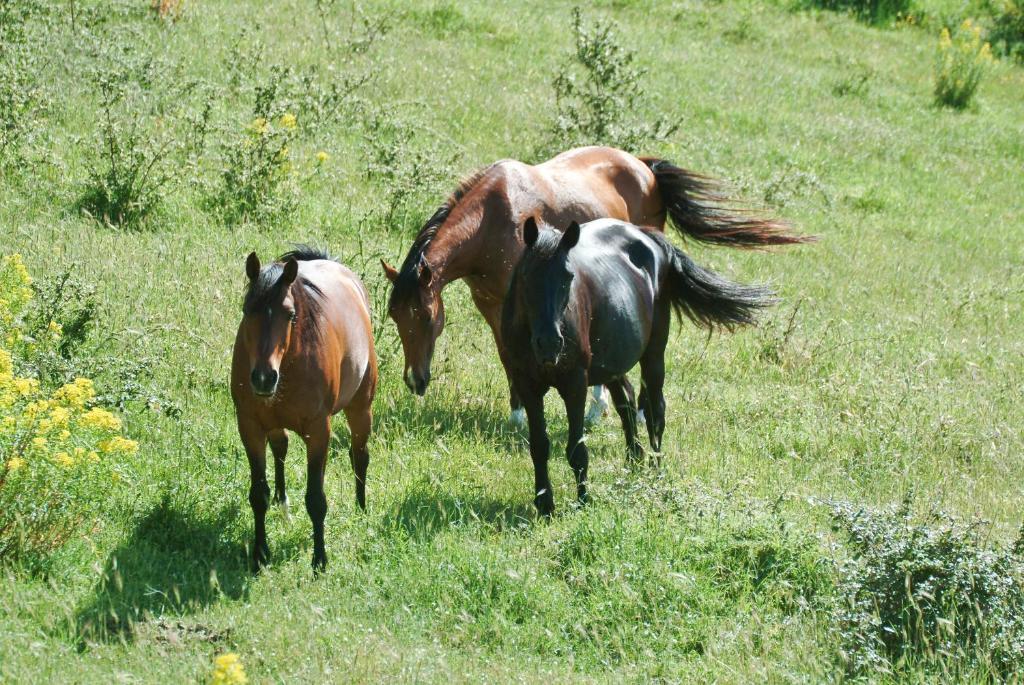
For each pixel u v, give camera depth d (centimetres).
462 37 2677
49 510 801
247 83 2009
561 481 1059
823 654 761
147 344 1132
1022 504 1098
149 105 1819
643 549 861
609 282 1005
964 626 784
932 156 2802
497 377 1285
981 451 1217
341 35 2416
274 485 948
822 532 925
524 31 2820
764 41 3409
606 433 1212
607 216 1255
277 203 1573
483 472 1049
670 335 1528
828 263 1986
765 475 1107
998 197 2653
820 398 1353
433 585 816
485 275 1132
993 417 1342
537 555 884
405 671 695
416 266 1004
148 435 994
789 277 1870
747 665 742
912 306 1827
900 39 3756
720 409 1297
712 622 789
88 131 1706
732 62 3103
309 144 1855
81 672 659
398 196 1666
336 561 862
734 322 1133
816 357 1480
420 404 1172
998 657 755
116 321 1177
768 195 2230
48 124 1689
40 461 814
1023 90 3528
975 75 3250
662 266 1100
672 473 1058
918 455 1191
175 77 1952
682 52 3050
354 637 740
